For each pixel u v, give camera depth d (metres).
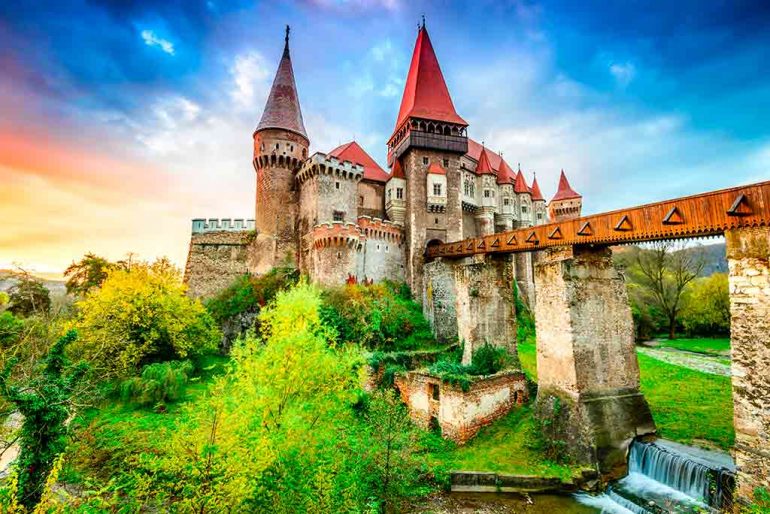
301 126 47.62
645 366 29.11
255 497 8.19
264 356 12.29
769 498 10.62
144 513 9.27
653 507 13.49
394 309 35.75
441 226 45.25
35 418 8.76
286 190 45.00
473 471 15.77
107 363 24.05
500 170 60.47
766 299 11.27
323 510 8.87
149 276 28.64
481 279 25.36
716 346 39.47
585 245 18.55
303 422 10.45
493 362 22.62
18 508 6.45
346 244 38.31
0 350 14.86
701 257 47.09
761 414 11.13
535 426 18.20
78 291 40.75
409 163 46.34
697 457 14.57
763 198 11.50
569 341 17.17
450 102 49.06
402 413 17.41
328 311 31.34
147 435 16.84
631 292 51.81
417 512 13.91
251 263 43.50
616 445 16.30
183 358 29.08
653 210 15.05
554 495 15.03
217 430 8.61
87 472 13.69
